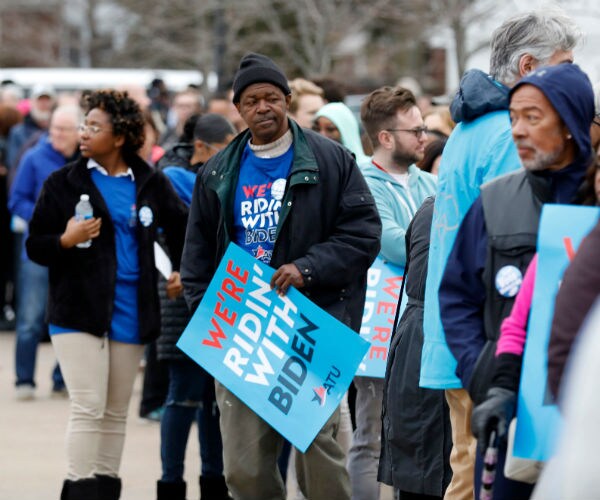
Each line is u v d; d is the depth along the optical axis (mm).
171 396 14672
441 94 56156
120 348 13625
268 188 11906
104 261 13469
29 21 73000
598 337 5488
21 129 27516
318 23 43500
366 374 13500
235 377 11836
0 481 16297
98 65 67688
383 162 14117
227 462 11984
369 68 60438
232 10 46250
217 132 15922
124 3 56281
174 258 14406
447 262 9125
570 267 7559
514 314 8430
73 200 13617
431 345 9875
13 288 30969
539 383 8078
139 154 15000
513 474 8219
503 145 9742
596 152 8859
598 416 5441
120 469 17156
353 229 11938
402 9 43656
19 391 21984
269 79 11766
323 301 11961
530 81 8586
